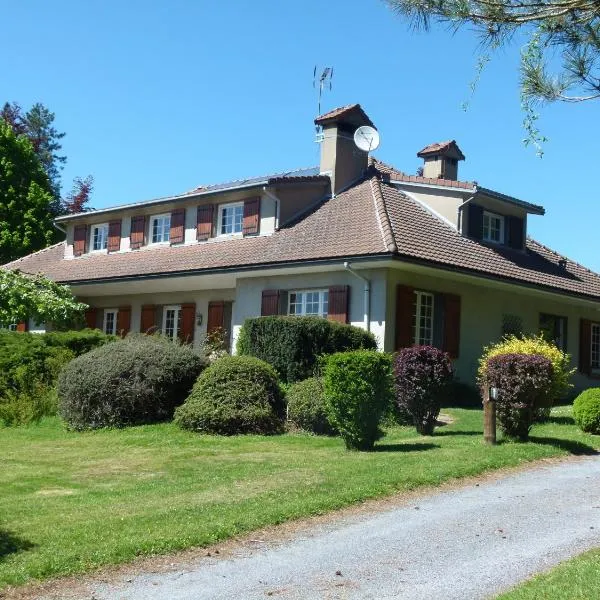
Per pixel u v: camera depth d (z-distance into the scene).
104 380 15.00
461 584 6.25
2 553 7.04
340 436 13.56
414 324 18.81
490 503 8.84
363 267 17.81
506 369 12.34
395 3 6.53
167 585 6.34
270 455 11.68
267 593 6.13
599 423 13.69
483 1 6.38
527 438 12.56
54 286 19.83
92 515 8.28
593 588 5.88
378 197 20.25
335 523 8.10
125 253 25.47
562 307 23.55
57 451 12.66
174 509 8.41
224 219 22.95
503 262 20.92
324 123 22.55
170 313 24.48
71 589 6.26
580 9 6.23
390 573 6.55
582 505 8.73
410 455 11.22
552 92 6.55
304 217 21.16
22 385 17.02
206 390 14.38
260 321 16.64
